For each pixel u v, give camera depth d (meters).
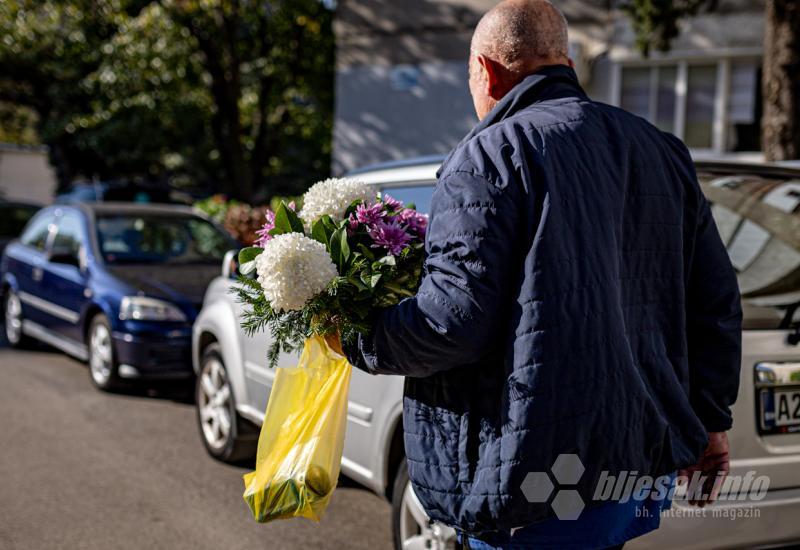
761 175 3.45
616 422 1.68
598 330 1.67
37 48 17.50
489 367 1.74
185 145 19.77
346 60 13.37
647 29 8.64
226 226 9.23
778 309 2.94
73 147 21.22
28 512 4.21
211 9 14.33
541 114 1.80
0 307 9.65
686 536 2.67
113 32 16.23
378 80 13.12
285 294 1.75
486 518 1.70
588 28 11.09
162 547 3.83
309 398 1.97
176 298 6.52
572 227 1.69
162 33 15.02
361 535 4.05
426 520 3.23
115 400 6.60
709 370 2.02
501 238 1.66
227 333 4.83
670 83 10.80
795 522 2.81
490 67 1.97
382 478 3.49
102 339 6.80
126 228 7.60
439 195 1.74
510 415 1.66
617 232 1.78
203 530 4.04
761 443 2.79
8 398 6.59
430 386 1.83
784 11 6.01
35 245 8.50
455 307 1.64
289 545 3.90
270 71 18.16
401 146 13.06
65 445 5.38
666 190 1.91
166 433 5.71
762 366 2.81
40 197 33.44
